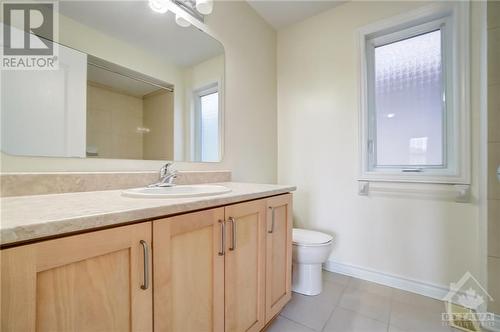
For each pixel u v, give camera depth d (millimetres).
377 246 1853
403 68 1814
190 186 1346
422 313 1456
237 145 1897
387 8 1802
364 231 1907
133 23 1277
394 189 1773
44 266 512
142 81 1308
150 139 1343
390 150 1862
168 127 1429
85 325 577
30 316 495
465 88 1506
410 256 1725
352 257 1962
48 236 520
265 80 2230
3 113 872
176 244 787
